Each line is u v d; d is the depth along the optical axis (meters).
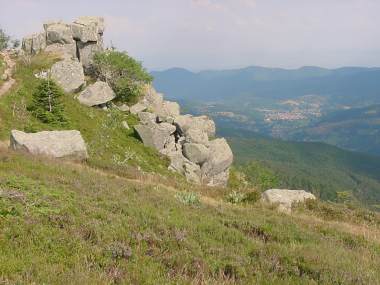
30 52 73.94
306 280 9.26
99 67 73.56
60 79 62.81
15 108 45.34
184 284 8.26
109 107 66.12
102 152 46.53
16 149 28.27
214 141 62.72
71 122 50.78
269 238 13.77
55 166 22.28
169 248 10.55
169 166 54.75
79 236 10.19
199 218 14.81
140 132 58.16
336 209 25.94
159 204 16.30
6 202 11.59
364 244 15.52
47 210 11.77
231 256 10.37
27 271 7.76
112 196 16.00
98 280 7.71
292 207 25.73
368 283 9.34
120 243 10.02
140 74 75.19
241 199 25.22
